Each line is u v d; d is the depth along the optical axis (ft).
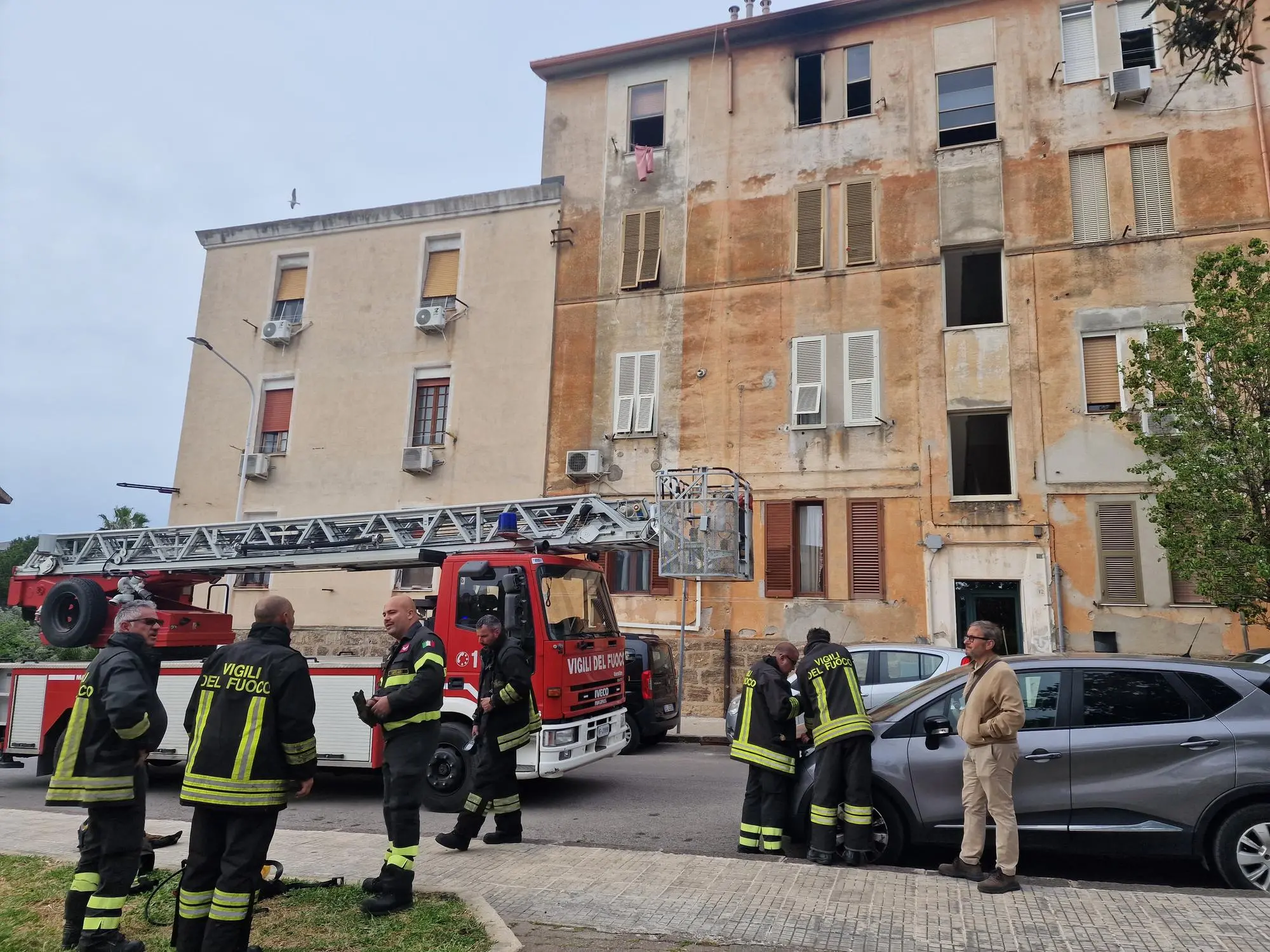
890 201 58.90
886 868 19.63
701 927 15.89
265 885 17.38
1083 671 20.31
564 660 27.91
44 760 32.35
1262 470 38.81
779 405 58.49
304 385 70.69
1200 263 42.34
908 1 60.54
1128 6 56.70
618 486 61.16
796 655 22.40
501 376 65.67
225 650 14.90
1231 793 18.22
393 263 70.54
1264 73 53.11
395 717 17.56
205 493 71.10
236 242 75.05
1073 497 51.88
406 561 35.94
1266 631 47.73
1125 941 14.85
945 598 52.90
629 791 31.65
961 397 54.85
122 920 16.71
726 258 61.98
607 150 66.74
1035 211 55.72
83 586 36.73
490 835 22.39
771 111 63.10
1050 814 19.31
